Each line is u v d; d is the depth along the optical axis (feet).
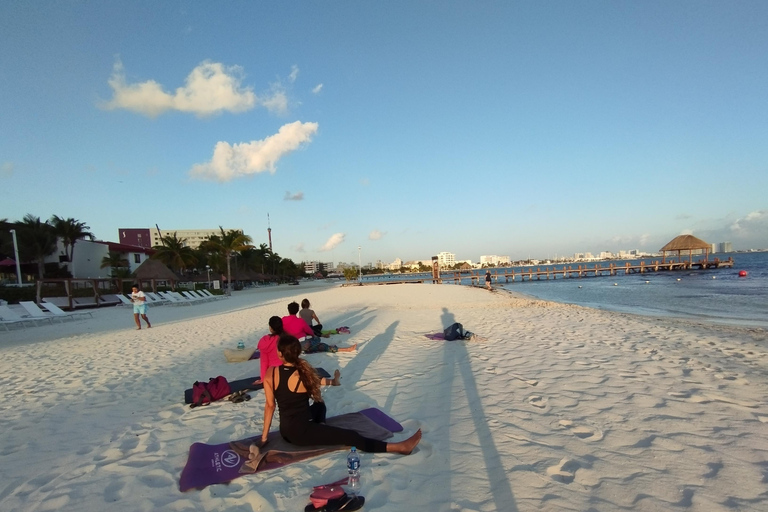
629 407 15.47
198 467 11.82
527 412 15.31
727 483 10.09
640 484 10.17
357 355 26.96
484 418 14.93
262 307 72.59
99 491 10.85
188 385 21.67
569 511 9.16
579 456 11.76
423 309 59.16
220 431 14.79
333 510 9.30
